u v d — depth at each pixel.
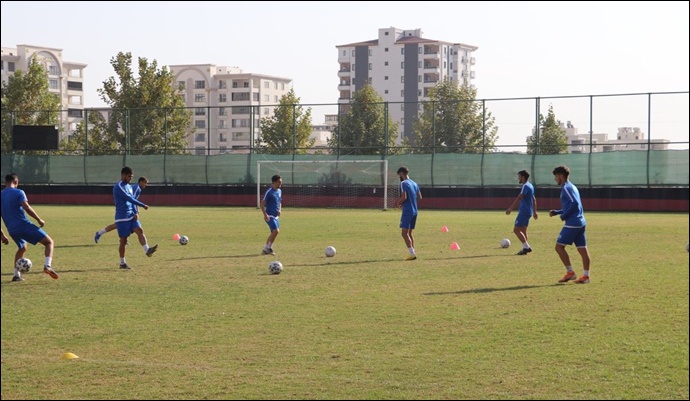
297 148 50.50
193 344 10.12
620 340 10.18
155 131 54.03
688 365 8.99
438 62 143.38
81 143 57.28
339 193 49.03
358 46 146.12
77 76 144.12
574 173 45.44
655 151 43.94
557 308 12.42
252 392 8.09
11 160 53.53
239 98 146.25
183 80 147.62
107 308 12.66
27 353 9.73
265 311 12.33
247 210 44.06
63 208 45.78
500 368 8.91
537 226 30.97
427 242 24.11
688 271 16.80
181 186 51.00
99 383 8.44
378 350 9.75
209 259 19.52
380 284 15.14
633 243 23.30
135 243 23.89
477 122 48.22
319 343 10.14
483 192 46.41
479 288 14.55
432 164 47.84
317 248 22.25
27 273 16.97
